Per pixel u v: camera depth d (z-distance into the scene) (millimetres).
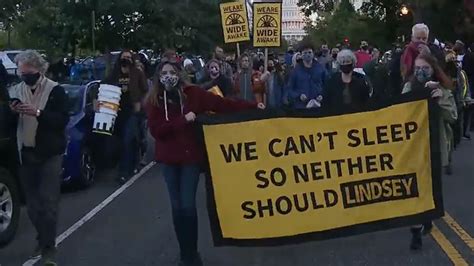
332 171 7234
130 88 12055
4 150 7984
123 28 26438
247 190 7070
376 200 7305
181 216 6934
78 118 11625
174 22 28594
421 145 7367
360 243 7961
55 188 7180
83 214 9797
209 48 39844
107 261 7551
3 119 7844
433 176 7395
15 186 8203
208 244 8125
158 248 8023
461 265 7137
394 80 11188
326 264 7250
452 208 9688
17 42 38000
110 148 12109
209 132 6973
